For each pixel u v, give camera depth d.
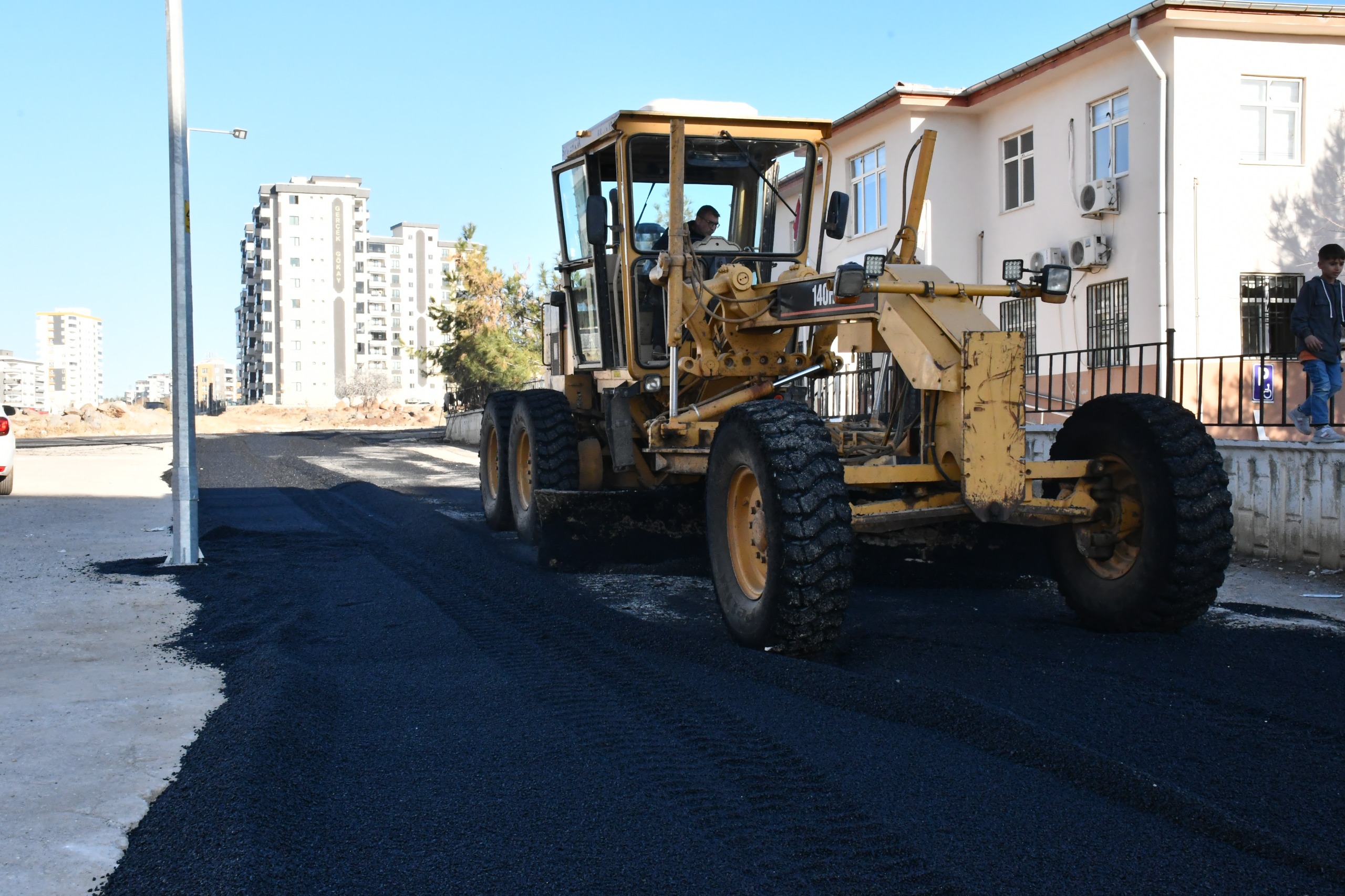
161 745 3.76
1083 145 16.98
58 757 3.62
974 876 2.67
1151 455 5.06
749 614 4.90
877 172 20.47
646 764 3.48
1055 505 5.11
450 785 3.32
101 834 3.00
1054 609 5.95
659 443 6.70
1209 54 15.34
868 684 4.17
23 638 5.37
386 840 2.91
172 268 7.47
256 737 3.62
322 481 14.70
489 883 2.66
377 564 7.66
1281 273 15.61
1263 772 3.36
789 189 7.48
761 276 7.47
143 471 16.97
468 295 54.22
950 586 6.57
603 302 7.76
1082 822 2.98
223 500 12.39
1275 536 7.46
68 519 10.41
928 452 5.11
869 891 2.60
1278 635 5.21
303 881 2.67
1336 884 2.62
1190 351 15.30
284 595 6.48
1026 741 3.54
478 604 6.25
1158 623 5.15
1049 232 17.73
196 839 2.89
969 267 19.48
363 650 5.09
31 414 42.97
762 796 3.20
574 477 8.07
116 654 5.07
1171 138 15.31
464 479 14.83
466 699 4.26
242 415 49.06
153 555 8.07
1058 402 16.39
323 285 128.00
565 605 6.02
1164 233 15.26
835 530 4.59
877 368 6.28
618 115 7.01
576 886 2.64
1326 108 15.69
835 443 6.11
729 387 7.02
